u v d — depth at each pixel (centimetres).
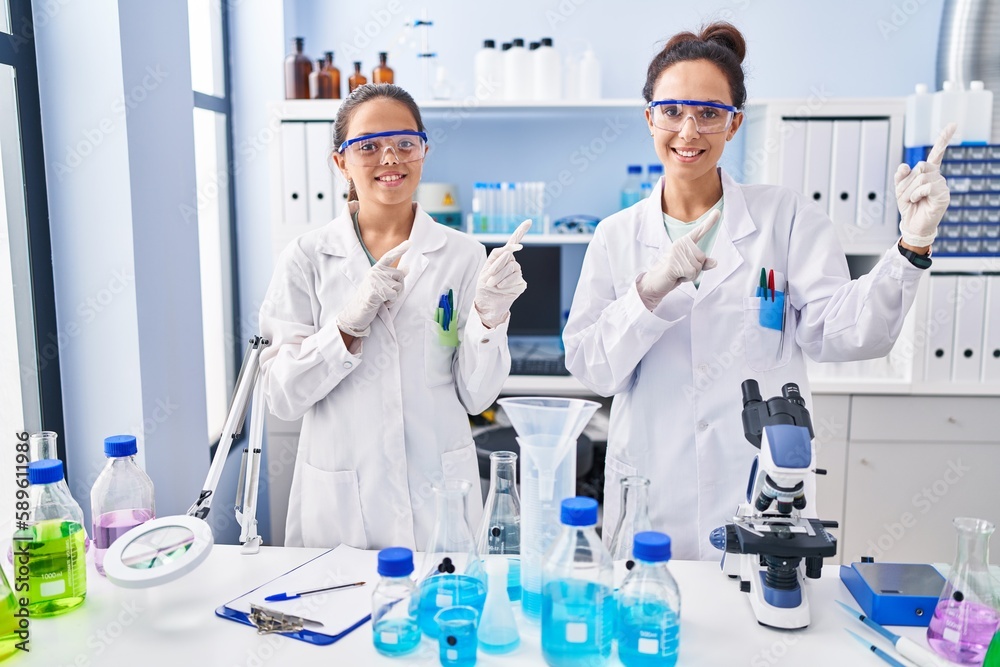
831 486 279
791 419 116
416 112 164
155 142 204
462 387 165
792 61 309
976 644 104
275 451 285
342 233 170
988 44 277
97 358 194
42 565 119
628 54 312
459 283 170
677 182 170
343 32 315
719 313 166
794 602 115
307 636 113
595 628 101
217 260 310
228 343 317
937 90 293
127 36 187
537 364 294
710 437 164
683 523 167
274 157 284
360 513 162
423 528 164
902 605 116
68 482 197
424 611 110
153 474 202
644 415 168
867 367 288
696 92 154
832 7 305
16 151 181
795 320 169
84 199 188
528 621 116
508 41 314
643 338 157
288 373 156
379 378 162
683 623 117
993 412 275
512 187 300
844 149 274
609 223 180
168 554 122
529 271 314
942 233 273
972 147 267
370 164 156
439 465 164
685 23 309
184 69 223
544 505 113
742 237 168
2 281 186
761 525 114
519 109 301
